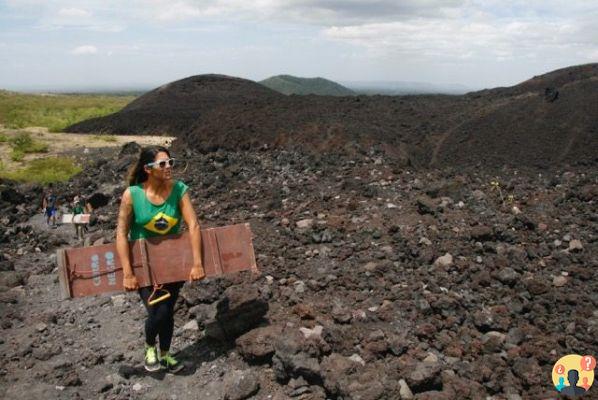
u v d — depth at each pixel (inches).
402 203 444.8
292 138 943.7
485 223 377.4
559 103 968.3
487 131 957.2
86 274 206.2
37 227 537.6
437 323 239.5
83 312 285.7
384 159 740.0
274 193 517.7
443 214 403.9
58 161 1075.3
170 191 208.7
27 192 693.3
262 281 296.2
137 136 1811.0
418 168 738.8
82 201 575.2
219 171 658.8
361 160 713.6
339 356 206.2
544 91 1048.8
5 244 441.4
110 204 583.8
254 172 650.2
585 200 427.2
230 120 1093.1
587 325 233.5
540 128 908.0
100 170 838.5
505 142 901.2
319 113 1096.8
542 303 257.6
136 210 205.5
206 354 231.1
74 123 2107.5
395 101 1290.6
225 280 289.4
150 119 1961.1
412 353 215.0
